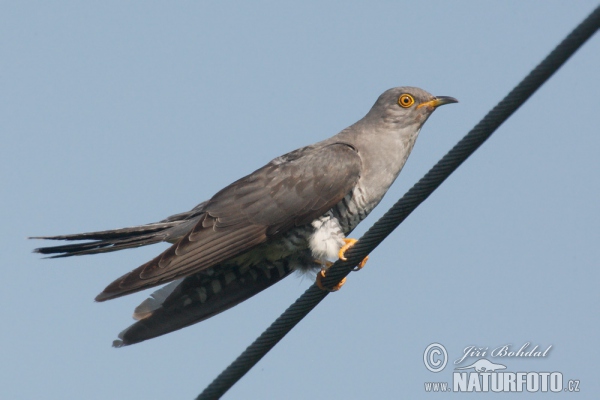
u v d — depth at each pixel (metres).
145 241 11.30
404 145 12.40
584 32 7.09
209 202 11.35
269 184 11.32
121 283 10.06
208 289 11.38
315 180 11.34
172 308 11.14
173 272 10.43
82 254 10.93
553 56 7.34
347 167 11.52
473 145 8.12
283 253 11.49
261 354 9.59
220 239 10.93
